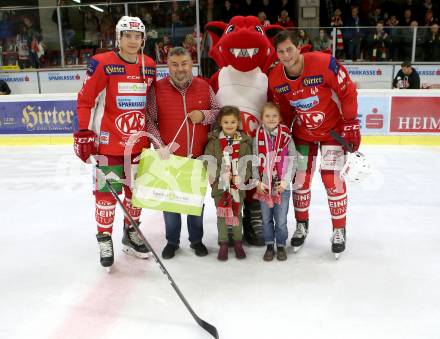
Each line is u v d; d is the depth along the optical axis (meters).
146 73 2.65
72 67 8.62
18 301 2.39
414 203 4.10
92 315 2.23
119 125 2.63
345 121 2.71
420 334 2.02
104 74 2.52
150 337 2.03
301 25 10.31
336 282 2.55
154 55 8.53
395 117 6.89
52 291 2.50
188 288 2.50
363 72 8.27
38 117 7.40
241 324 2.12
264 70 3.16
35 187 4.88
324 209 3.98
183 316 2.21
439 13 10.55
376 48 8.23
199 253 2.97
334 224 2.90
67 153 6.68
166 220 2.93
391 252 2.98
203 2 9.17
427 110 6.83
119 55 2.58
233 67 3.07
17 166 5.93
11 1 11.88
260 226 3.16
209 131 2.95
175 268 2.78
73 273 2.74
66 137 7.42
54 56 8.70
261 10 10.20
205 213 3.93
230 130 2.73
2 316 2.24
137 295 2.44
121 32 2.49
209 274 2.68
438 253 2.96
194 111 2.73
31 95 7.34
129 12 8.48
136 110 2.64
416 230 3.40
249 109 3.09
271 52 3.12
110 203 2.70
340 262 2.83
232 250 3.07
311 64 2.59
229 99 3.09
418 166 5.57
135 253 2.96
